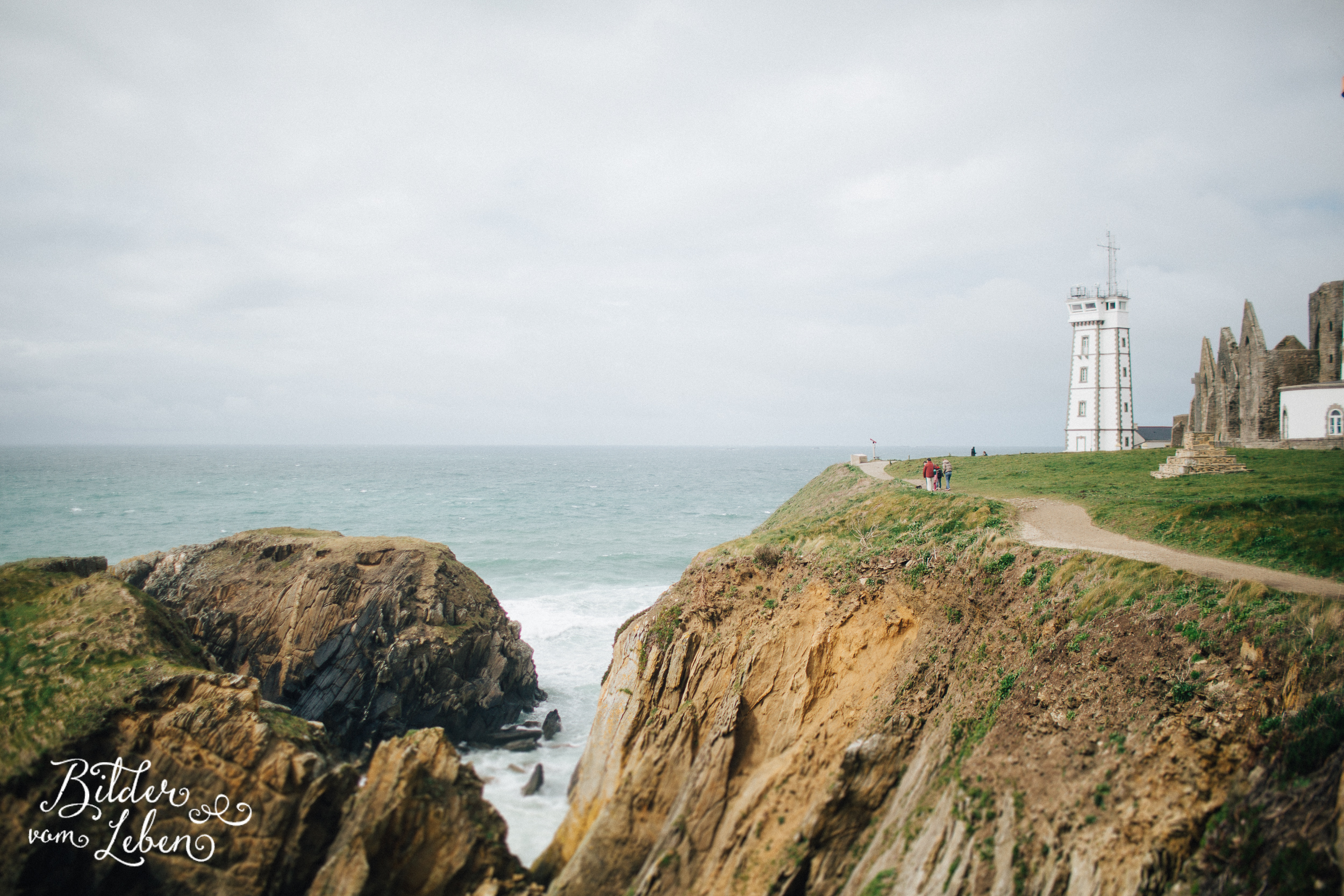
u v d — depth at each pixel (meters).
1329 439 52.78
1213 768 16.53
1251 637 17.75
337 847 23.70
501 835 24.61
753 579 31.77
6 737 26.23
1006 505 32.00
